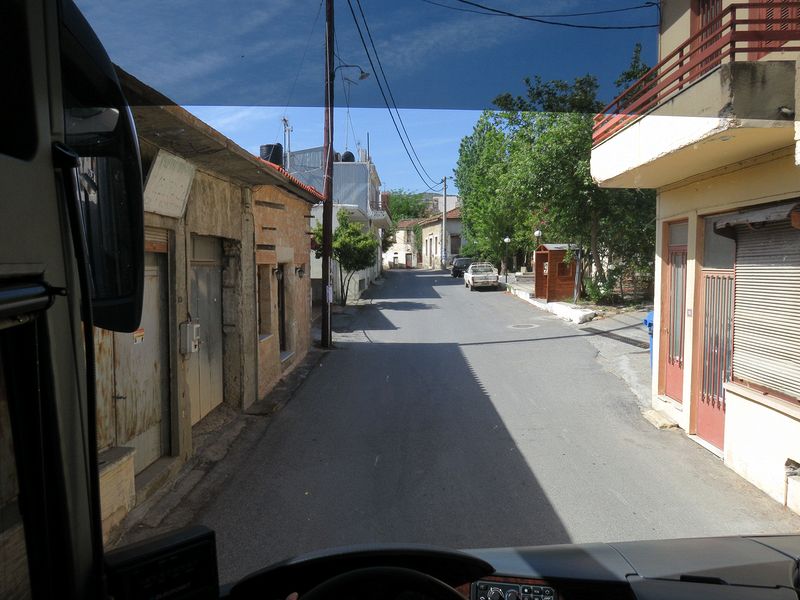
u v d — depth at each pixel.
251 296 9.76
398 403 9.99
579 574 2.31
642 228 20.00
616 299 22.03
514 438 8.03
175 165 6.51
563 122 18.34
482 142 41.25
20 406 1.26
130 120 1.58
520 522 5.55
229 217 8.73
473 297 29.22
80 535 1.37
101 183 1.53
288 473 6.85
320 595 1.78
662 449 7.50
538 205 21.08
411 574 1.81
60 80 1.39
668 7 8.73
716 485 6.32
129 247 1.56
